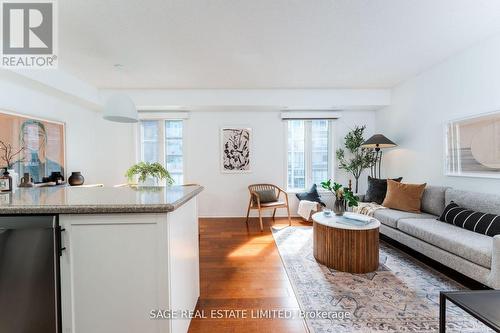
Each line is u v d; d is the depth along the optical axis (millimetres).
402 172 3803
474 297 1140
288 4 1864
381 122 4375
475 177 2562
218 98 4035
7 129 2643
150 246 1181
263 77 3523
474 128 2562
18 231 1142
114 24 2107
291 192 4566
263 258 2645
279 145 4551
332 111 4484
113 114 2451
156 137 4508
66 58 2762
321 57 2854
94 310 1194
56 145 3355
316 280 2141
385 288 1997
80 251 1179
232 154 4508
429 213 2898
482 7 1910
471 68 2609
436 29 2250
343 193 2658
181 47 2562
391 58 2896
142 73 3285
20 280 1159
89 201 1267
